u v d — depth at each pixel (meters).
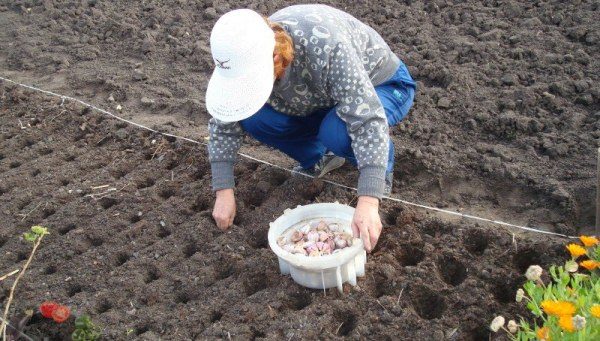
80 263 3.22
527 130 3.69
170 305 2.96
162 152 3.91
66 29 5.28
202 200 3.53
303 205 3.32
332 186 3.46
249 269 3.06
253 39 2.38
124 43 5.03
